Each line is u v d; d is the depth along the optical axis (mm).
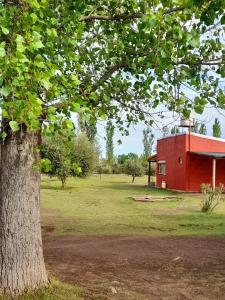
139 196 27656
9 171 6102
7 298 5918
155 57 4918
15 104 3590
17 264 6105
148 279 7820
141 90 7102
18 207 6109
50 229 13758
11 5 4113
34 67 3688
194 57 5668
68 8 5305
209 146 34375
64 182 34125
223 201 24219
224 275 8227
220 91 5797
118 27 6277
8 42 3793
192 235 12703
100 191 32281
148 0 4781
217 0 4121
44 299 5965
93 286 7094
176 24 4348
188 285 7562
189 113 5875
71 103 4297
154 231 13617
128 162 49219
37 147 5691
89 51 7141
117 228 14188
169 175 36688
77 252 9859
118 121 7773
